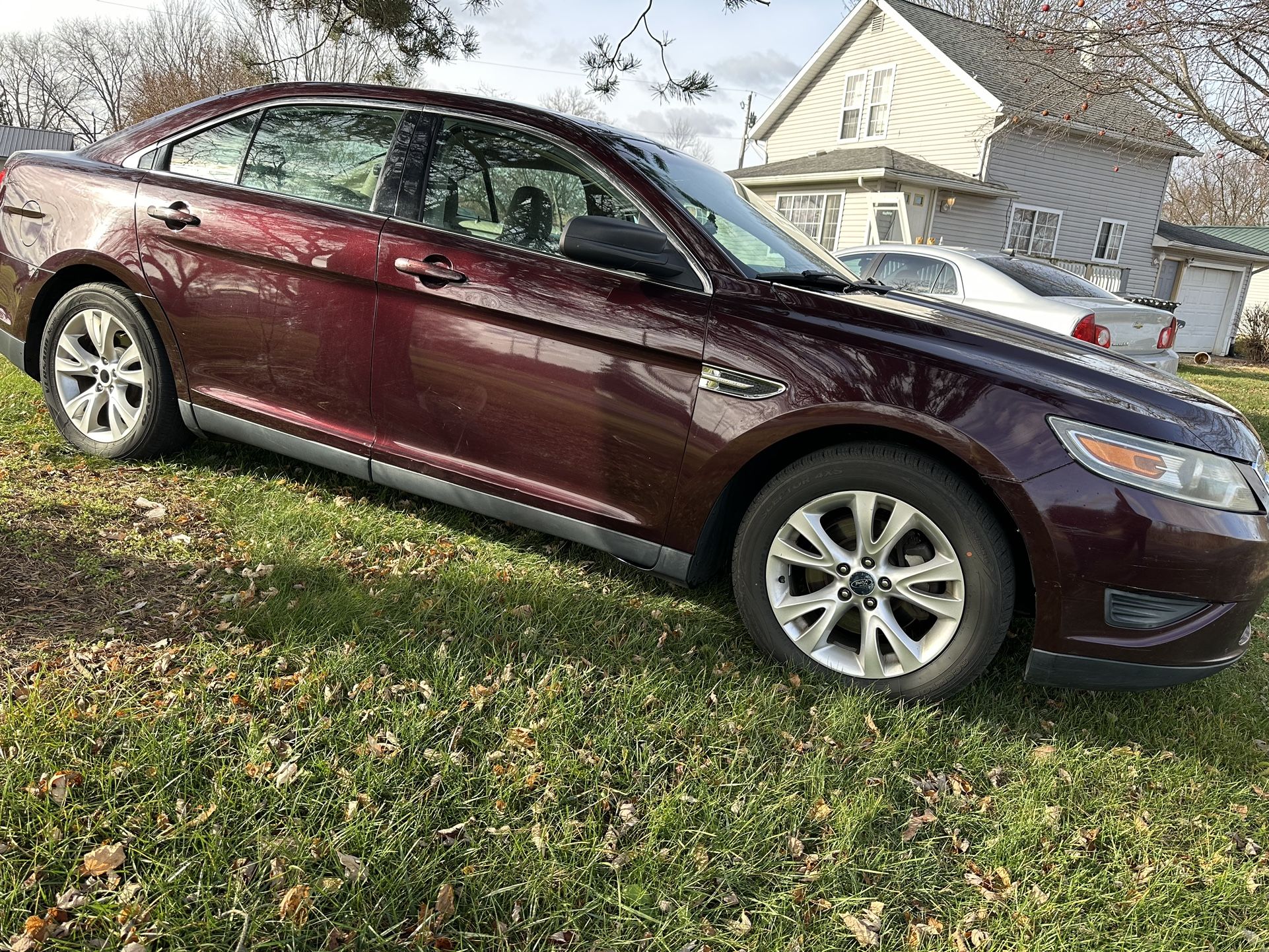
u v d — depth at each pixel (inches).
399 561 117.1
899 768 87.5
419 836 68.7
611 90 253.1
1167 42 328.2
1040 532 89.0
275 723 78.9
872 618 98.3
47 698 76.5
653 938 63.3
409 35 290.5
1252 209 1481.3
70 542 107.9
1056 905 71.8
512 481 111.5
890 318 98.7
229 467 141.5
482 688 88.2
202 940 57.2
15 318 139.9
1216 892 76.4
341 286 115.4
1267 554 92.4
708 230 107.2
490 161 113.5
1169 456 89.4
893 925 68.6
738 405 98.0
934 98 770.2
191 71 1408.7
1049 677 93.9
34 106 2166.6
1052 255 818.2
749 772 83.2
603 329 101.8
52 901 58.6
